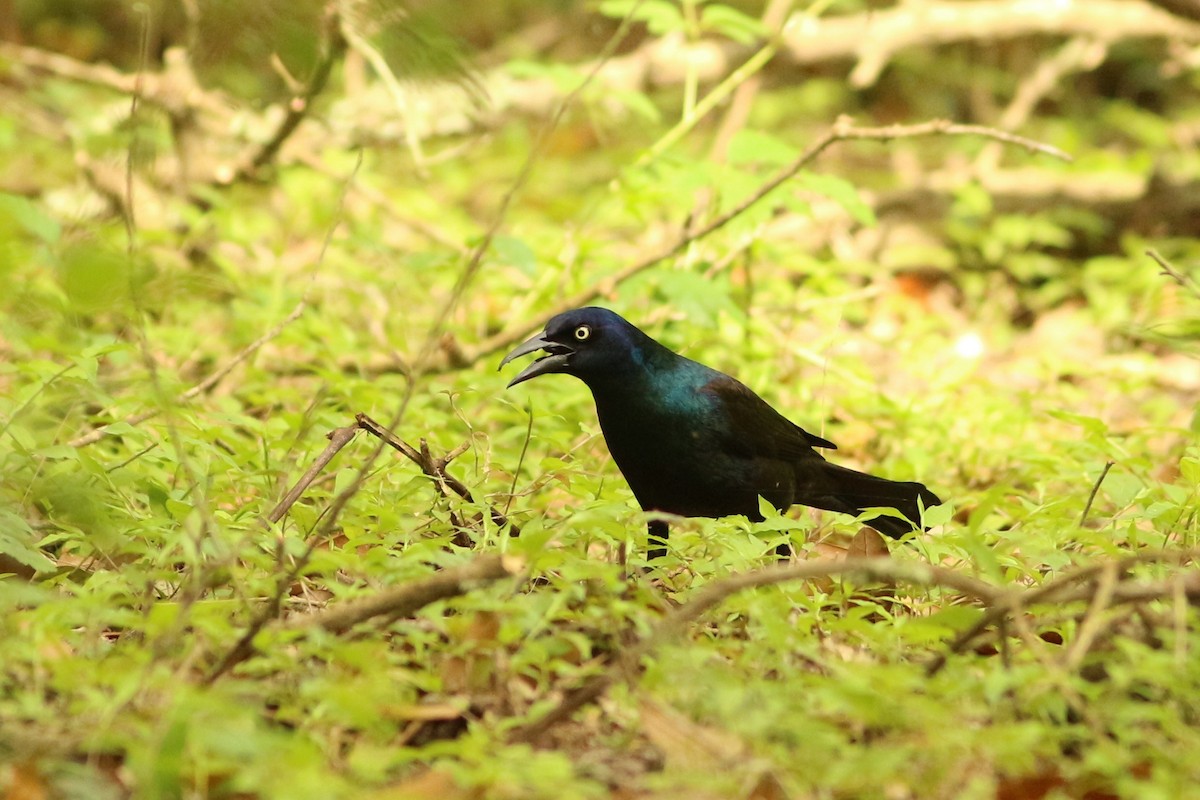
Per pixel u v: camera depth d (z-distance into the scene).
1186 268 16.42
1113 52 22.98
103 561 8.54
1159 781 5.75
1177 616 6.25
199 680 6.69
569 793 5.52
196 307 14.43
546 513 10.54
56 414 10.78
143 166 7.70
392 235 19.17
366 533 8.59
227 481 9.95
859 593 8.70
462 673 6.92
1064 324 18.02
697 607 6.46
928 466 12.66
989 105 23.28
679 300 13.23
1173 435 13.90
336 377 11.98
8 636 6.80
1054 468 11.45
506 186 21.75
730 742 5.97
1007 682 6.05
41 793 5.59
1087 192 19.97
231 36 6.43
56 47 24.02
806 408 14.11
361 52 14.29
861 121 24.14
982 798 5.71
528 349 10.02
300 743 5.72
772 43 15.17
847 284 17.42
